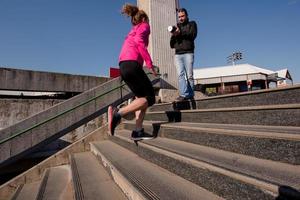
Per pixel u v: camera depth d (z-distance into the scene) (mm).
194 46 4453
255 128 2158
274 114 2268
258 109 2436
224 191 1553
